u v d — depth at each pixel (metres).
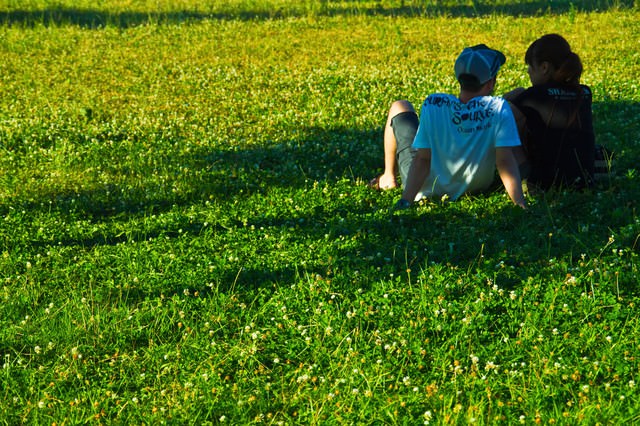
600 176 6.13
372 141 8.00
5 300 4.76
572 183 5.86
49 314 4.54
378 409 3.58
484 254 4.98
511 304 4.33
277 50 13.24
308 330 4.27
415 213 5.71
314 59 12.45
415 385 3.77
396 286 4.64
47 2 18.70
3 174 7.40
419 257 5.02
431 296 4.48
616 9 15.00
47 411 3.70
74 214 6.29
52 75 11.84
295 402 3.69
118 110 9.76
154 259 5.28
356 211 6.00
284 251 5.25
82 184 7.05
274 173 7.11
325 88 10.38
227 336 4.27
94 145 8.19
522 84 9.93
